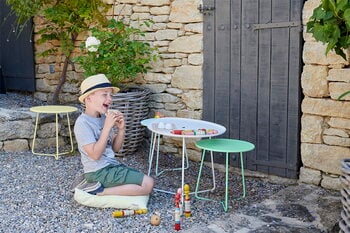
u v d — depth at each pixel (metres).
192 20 4.54
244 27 4.17
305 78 3.83
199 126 3.79
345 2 2.41
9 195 3.65
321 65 3.73
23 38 6.28
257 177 4.26
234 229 2.96
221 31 4.33
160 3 4.80
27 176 4.14
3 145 4.95
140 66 4.80
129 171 3.41
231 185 4.08
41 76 6.25
